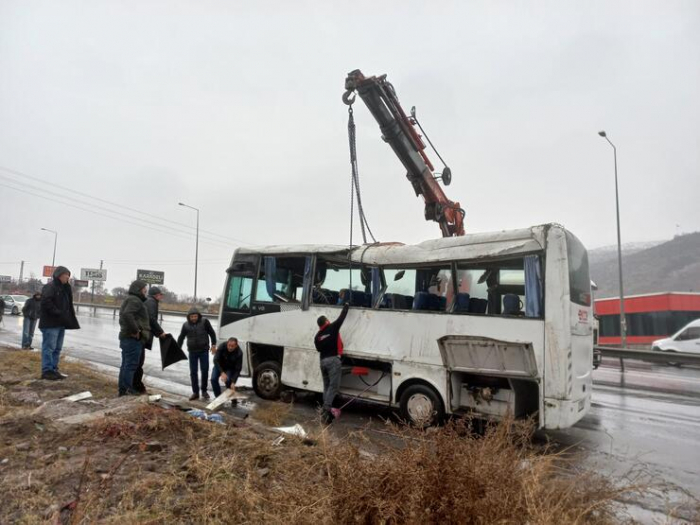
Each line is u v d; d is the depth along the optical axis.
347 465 3.66
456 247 7.11
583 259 7.12
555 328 6.12
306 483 3.74
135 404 6.29
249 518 3.43
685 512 4.34
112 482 3.93
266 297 9.14
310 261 8.68
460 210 11.73
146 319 7.81
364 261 8.10
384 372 7.86
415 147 10.60
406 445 3.94
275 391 8.77
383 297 7.80
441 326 7.02
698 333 19.97
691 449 6.55
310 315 8.47
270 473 4.21
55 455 4.54
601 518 3.49
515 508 3.12
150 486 3.88
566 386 6.01
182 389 9.43
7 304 35.06
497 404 6.68
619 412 8.90
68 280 9.01
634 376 14.73
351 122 9.62
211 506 3.48
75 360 11.78
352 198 9.18
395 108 10.16
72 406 6.51
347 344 7.94
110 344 16.98
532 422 5.91
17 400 6.83
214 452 4.72
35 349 13.87
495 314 6.61
